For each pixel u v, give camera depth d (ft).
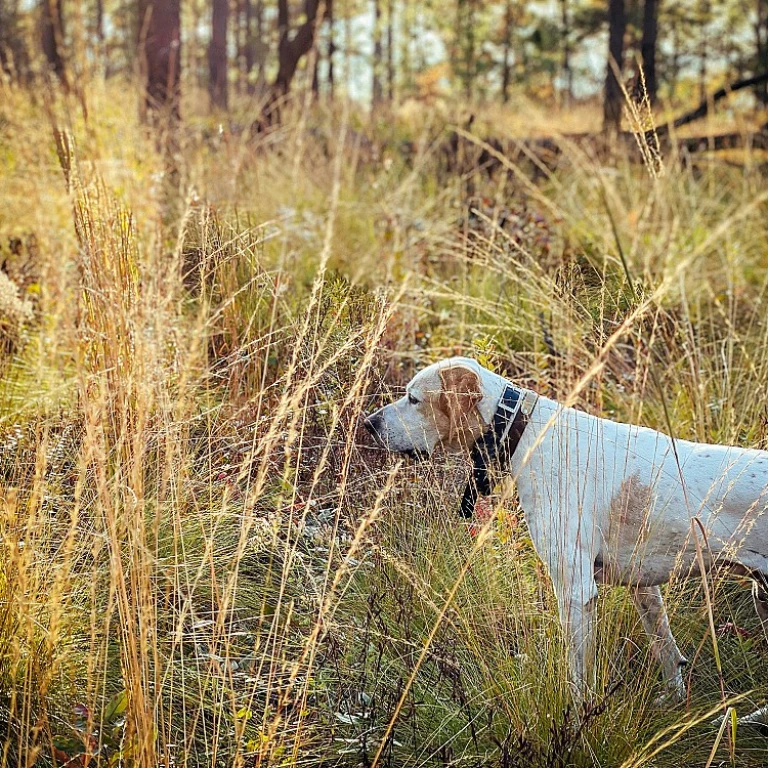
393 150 35.09
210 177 21.17
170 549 11.17
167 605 10.84
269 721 9.77
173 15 31.83
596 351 13.12
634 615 11.48
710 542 10.28
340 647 10.78
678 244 21.97
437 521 11.86
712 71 76.13
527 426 10.81
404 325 16.63
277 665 10.45
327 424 13.29
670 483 10.44
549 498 10.11
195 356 11.61
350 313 14.56
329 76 67.31
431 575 11.29
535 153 32.09
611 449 10.67
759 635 11.76
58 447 11.49
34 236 18.75
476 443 10.82
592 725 9.39
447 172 31.94
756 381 15.31
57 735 9.14
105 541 9.66
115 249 11.41
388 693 10.30
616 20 44.11
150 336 10.37
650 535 10.34
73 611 10.09
